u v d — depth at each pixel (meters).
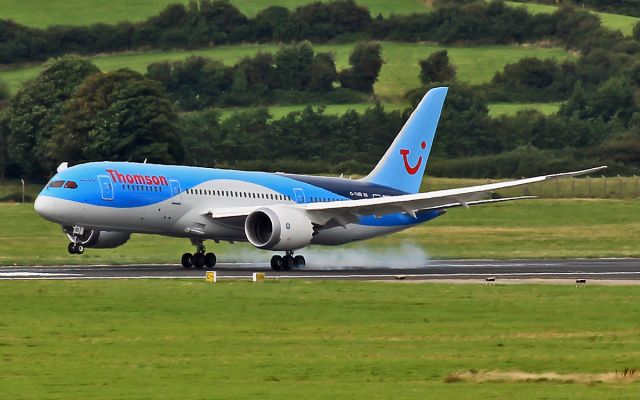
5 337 117.50
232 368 99.62
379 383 92.56
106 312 137.88
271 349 110.75
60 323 128.25
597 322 132.00
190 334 120.56
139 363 102.25
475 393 87.50
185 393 87.62
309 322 130.50
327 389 89.38
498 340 117.44
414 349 111.12
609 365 102.00
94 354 107.19
